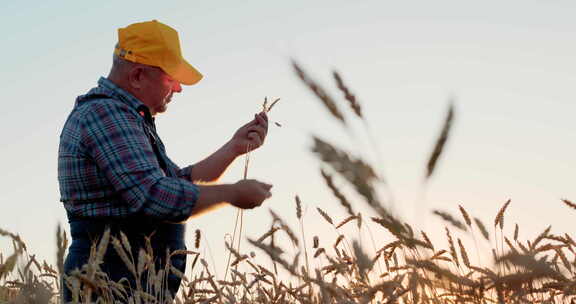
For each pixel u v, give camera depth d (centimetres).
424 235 113
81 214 280
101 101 291
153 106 328
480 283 75
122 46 322
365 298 126
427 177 66
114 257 269
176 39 333
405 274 124
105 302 168
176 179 275
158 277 201
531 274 59
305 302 180
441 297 121
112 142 277
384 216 64
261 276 200
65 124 301
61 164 289
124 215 275
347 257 184
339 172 57
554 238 143
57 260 139
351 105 65
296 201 188
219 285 206
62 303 142
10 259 138
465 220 145
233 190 266
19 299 133
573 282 101
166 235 283
